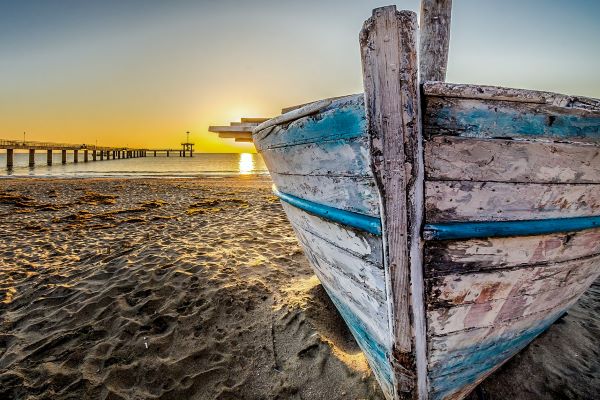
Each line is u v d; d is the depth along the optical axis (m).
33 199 10.41
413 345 1.60
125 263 4.33
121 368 2.52
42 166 38.34
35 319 3.16
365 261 1.71
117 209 8.77
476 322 1.73
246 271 4.04
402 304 1.54
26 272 4.20
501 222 1.53
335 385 2.30
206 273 3.91
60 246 5.27
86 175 24.11
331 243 2.00
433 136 1.37
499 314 1.77
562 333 2.80
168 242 5.35
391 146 1.37
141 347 2.73
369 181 1.50
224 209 8.80
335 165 1.67
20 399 2.26
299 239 2.80
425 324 1.60
